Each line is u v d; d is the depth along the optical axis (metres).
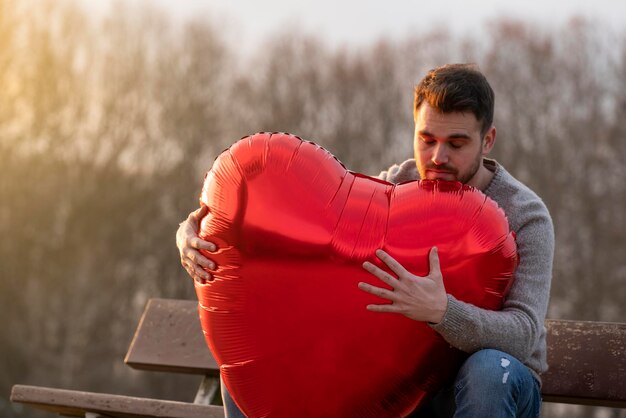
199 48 25.16
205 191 2.51
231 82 25.69
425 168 2.51
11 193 22.42
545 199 23.66
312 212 2.36
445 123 2.46
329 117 25.81
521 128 24.62
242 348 2.43
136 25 24.70
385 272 2.28
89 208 23.06
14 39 23.02
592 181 23.58
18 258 22.00
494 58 25.33
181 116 24.59
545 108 24.62
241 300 2.40
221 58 25.55
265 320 2.39
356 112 25.75
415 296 2.26
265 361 2.41
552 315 22.98
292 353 2.38
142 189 23.83
